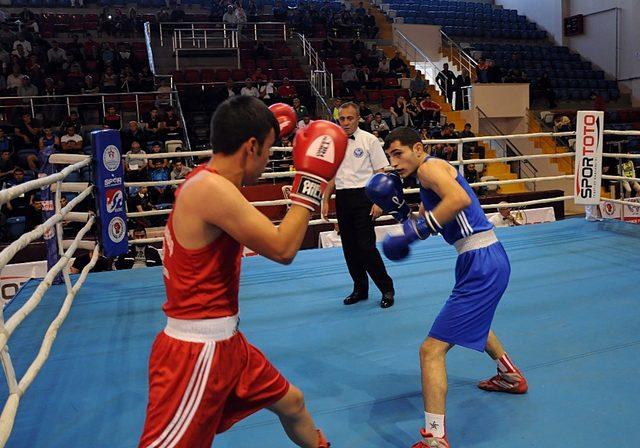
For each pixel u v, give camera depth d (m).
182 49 13.26
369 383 2.75
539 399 2.53
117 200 4.64
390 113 11.94
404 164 2.31
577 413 2.39
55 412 2.53
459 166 6.04
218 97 11.52
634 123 13.42
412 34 16.50
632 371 2.79
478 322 2.17
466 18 17.78
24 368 3.03
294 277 4.75
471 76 14.81
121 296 4.33
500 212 6.96
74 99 11.04
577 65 16.09
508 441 2.20
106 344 3.35
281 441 2.25
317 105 12.19
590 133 5.92
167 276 1.49
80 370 2.99
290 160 9.63
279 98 11.39
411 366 2.94
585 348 3.09
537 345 3.14
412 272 4.76
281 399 1.68
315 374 2.87
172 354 1.45
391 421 2.38
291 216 1.46
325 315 3.77
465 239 2.26
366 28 16.12
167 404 1.43
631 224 6.16
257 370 1.61
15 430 2.37
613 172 10.77
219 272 1.46
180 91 11.43
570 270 4.62
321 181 1.47
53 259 4.45
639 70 14.81
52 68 12.27
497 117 13.28
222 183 1.40
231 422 1.62
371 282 4.57
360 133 3.87
